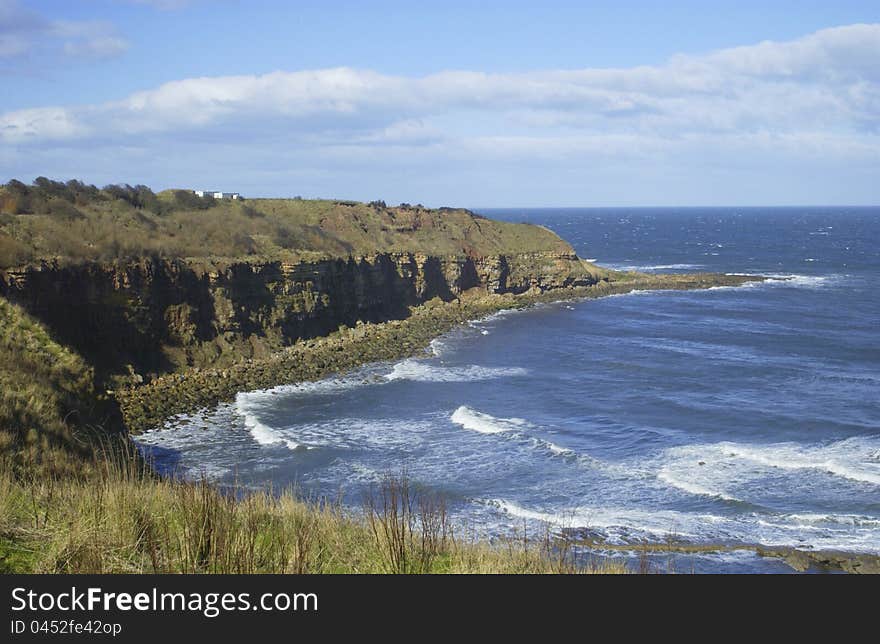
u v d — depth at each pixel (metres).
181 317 57.56
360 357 63.44
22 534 11.82
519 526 28.11
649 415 46.25
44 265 49.59
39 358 28.56
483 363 62.75
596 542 26.84
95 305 52.16
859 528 28.91
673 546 26.50
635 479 34.56
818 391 52.03
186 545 11.53
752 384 54.38
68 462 20.23
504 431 41.94
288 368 58.06
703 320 86.31
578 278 111.62
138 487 14.64
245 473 35.66
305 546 12.31
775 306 97.50
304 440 41.00
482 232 110.19
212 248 66.00
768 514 30.19
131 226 64.00
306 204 96.94
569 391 52.69
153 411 46.12
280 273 67.19
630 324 83.69
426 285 91.44
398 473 35.38
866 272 140.75
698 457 37.81
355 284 77.44
